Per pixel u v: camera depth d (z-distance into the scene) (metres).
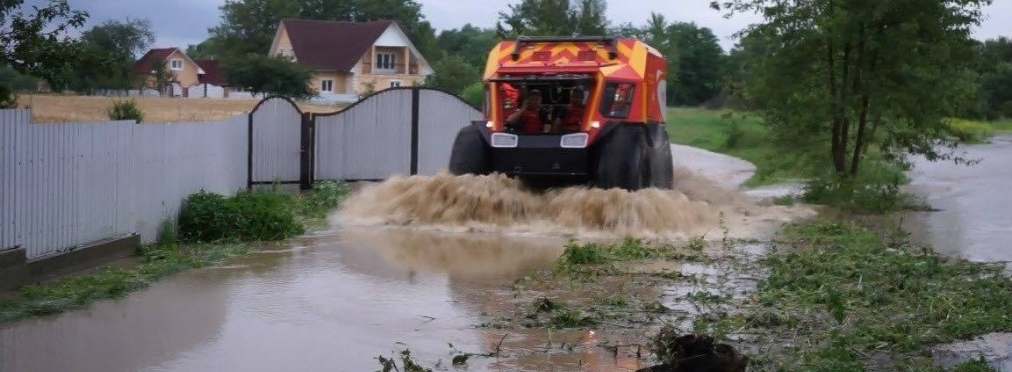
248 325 8.74
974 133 54.19
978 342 8.30
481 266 12.12
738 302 9.82
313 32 86.00
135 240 12.55
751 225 16.33
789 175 25.70
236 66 73.06
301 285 10.64
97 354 7.67
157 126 13.48
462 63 73.94
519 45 17.45
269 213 14.37
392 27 86.19
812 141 21.48
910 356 7.89
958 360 7.83
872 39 20.22
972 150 41.47
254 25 101.69
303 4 103.88
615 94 16.69
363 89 84.69
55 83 13.77
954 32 20.50
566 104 16.75
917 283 10.48
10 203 10.02
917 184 24.83
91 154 11.62
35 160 10.45
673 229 15.35
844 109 20.34
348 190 20.83
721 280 11.08
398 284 10.80
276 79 73.06
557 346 8.18
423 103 23.16
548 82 16.62
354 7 105.38
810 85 21.42
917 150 21.45
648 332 8.62
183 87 90.19
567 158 16.33
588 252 12.38
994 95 80.38
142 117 32.28
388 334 8.55
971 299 9.61
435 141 23.27
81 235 11.45
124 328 8.52
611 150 16.14
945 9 20.31
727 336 8.46
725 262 12.41
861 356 7.86
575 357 7.84
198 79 91.50
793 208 18.80
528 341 8.34
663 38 79.88
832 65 21.00
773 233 15.34
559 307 9.52
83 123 11.41
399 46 86.44
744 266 12.09
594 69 16.52
